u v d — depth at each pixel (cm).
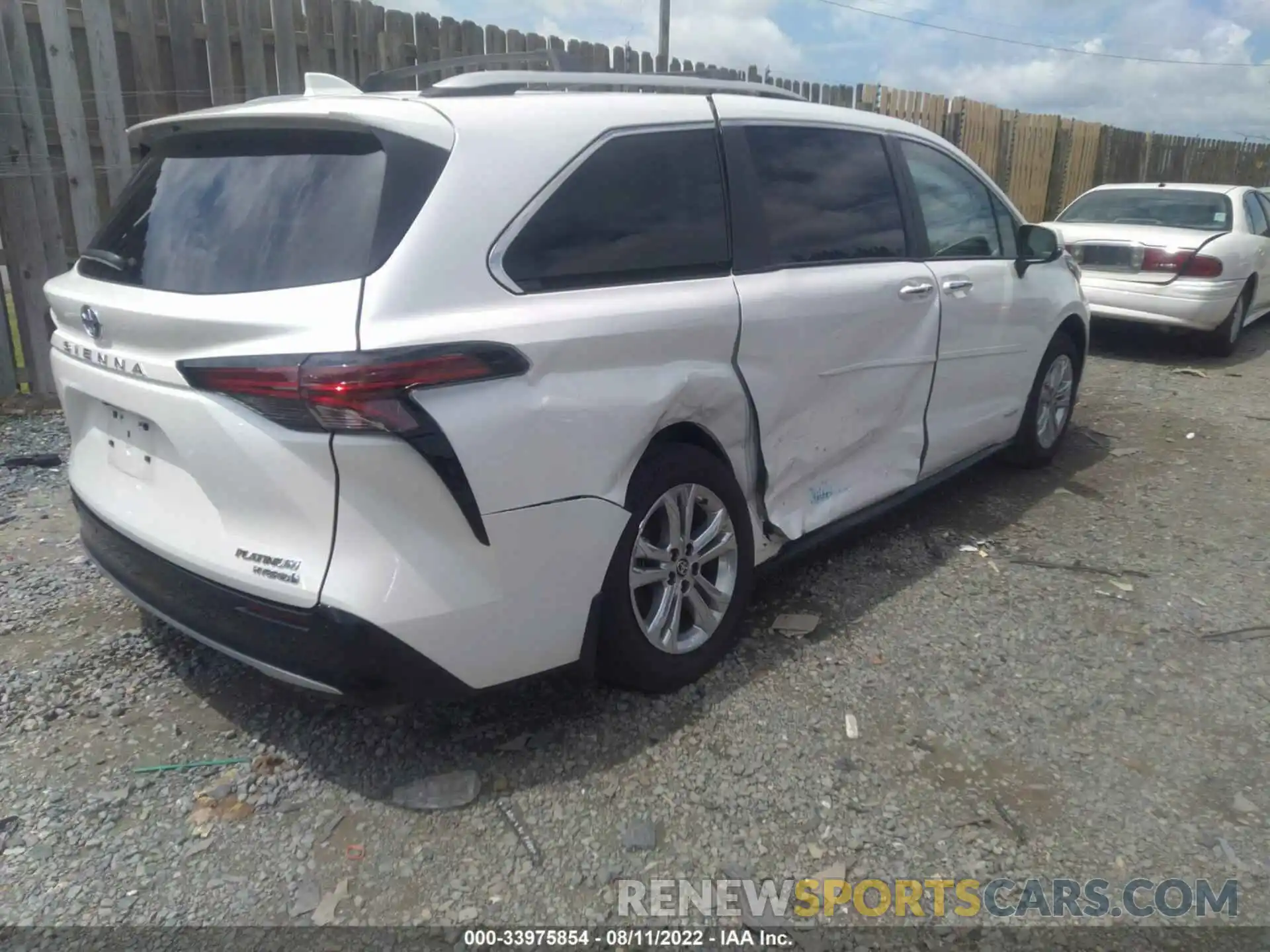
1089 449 621
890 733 313
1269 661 361
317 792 281
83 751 298
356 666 245
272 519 249
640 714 319
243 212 270
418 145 259
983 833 271
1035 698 335
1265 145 2122
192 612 272
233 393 242
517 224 272
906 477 439
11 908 239
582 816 273
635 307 294
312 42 673
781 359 348
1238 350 969
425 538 247
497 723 313
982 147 1388
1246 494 540
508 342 257
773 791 285
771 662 353
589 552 282
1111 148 1684
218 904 241
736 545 344
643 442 296
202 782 285
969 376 468
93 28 596
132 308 266
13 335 696
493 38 788
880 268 401
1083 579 427
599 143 301
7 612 381
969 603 402
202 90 641
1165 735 316
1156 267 862
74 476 329
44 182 617
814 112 391
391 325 239
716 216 334
